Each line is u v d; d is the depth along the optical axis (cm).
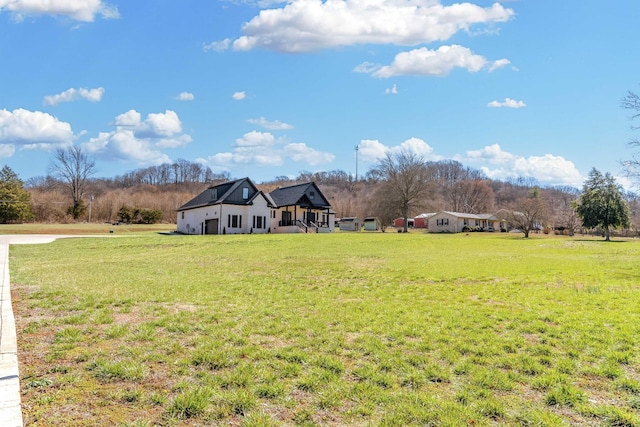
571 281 1220
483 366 502
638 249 2708
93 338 588
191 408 380
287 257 1895
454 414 378
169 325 659
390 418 371
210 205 4144
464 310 805
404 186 5725
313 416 375
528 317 741
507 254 2253
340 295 977
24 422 348
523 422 369
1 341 554
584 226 4391
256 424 355
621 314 771
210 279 1207
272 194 5000
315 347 563
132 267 1493
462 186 9912
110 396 404
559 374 473
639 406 400
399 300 918
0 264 1541
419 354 543
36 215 5956
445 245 2923
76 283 1077
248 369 476
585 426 365
